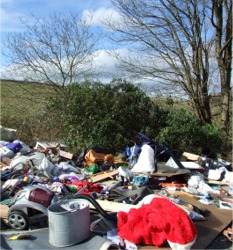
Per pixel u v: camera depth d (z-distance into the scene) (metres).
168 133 10.70
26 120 12.89
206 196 6.90
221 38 12.96
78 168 9.19
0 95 14.72
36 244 4.65
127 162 9.67
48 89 14.68
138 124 11.42
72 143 11.30
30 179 7.12
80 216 4.62
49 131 12.30
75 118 11.34
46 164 7.98
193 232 4.45
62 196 6.03
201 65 12.91
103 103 11.34
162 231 4.56
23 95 14.47
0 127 11.98
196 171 8.52
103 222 5.10
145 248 4.54
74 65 16.02
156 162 8.57
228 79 13.14
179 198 6.46
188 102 13.18
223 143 11.37
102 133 11.04
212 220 5.54
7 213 5.49
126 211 5.26
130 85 11.96
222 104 13.21
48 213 4.72
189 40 12.59
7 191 6.52
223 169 8.82
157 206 4.83
